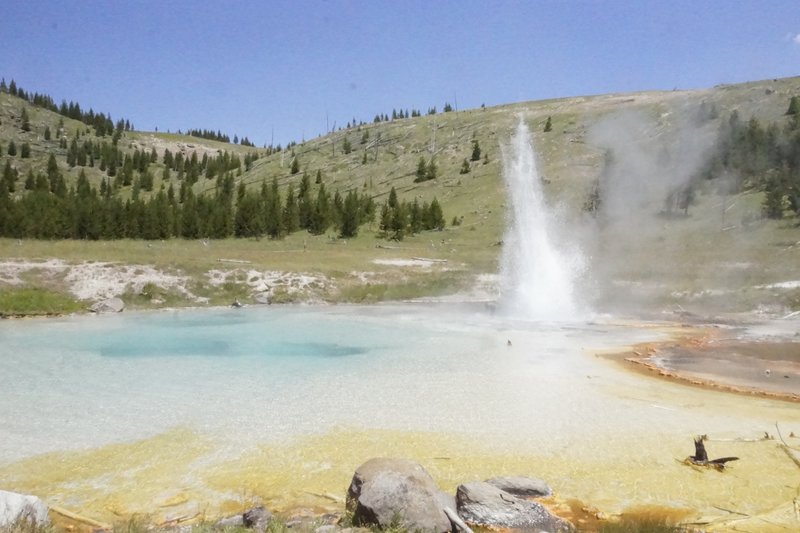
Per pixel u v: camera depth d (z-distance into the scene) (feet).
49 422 42.11
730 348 72.84
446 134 442.91
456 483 33.27
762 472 34.73
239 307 111.55
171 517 29.19
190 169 522.47
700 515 29.89
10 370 58.23
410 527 27.50
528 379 55.57
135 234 228.84
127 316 98.89
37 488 32.04
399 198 327.88
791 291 108.17
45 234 215.10
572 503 31.30
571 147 331.36
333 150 473.67
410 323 92.63
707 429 41.96
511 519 29.22
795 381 56.44
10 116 638.53
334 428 41.32
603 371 59.52
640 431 41.34
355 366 60.75
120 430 40.63
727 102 337.31
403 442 38.88
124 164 537.24
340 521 28.73
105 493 31.58
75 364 61.21
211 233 237.86
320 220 253.44
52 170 449.89
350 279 131.64
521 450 37.83
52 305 100.01
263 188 308.60
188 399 47.98
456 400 48.21
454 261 158.30
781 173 207.10
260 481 33.17
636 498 31.76
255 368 59.62
